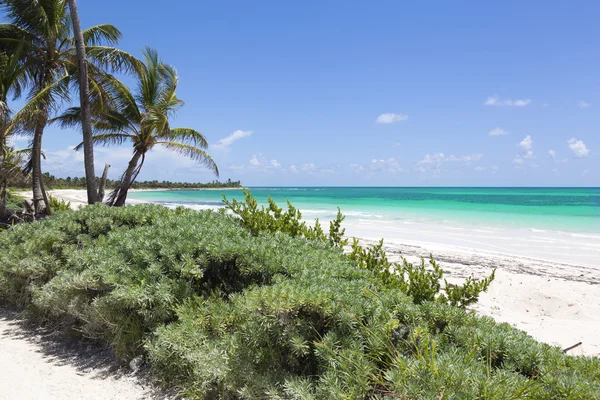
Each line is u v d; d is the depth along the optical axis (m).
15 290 5.27
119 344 3.62
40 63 15.09
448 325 2.92
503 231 19.11
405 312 2.91
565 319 6.36
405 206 38.78
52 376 3.39
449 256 12.08
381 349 2.52
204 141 19.64
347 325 2.61
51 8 14.17
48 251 5.11
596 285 8.60
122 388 3.18
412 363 2.27
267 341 2.78
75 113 17.09
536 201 49.91
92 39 16.41
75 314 3.93
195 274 3.67
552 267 10.80
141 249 4.11
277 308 2.64
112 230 5.43
